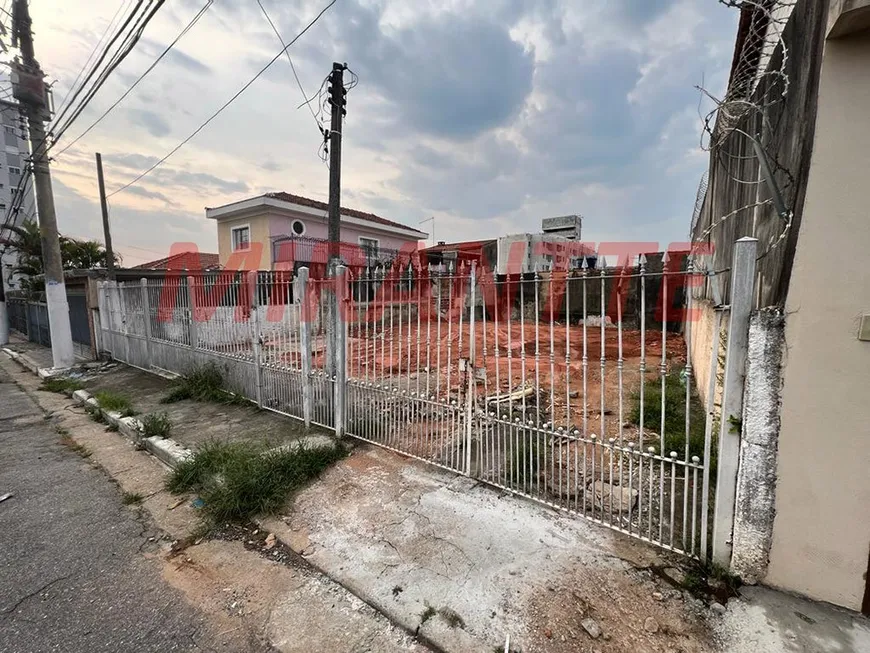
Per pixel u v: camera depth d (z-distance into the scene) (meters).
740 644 1.82
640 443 2.42
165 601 2.29
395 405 3.85
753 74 3.20
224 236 19.48
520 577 2.27
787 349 1.94
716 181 5.15
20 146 37.19
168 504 3.34
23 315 16.20
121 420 5.07
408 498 3.12
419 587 2.27
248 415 5.22
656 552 2.41
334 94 5.12
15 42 8.73
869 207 1.75
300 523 2.94
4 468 4.06
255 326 5.33
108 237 15.66
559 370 6.72
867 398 1.82
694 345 5.84
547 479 3.27
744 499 2.11
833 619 1.92
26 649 1.97
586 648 1.85
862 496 1.87
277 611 2.20
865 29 1.65
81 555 2.70
